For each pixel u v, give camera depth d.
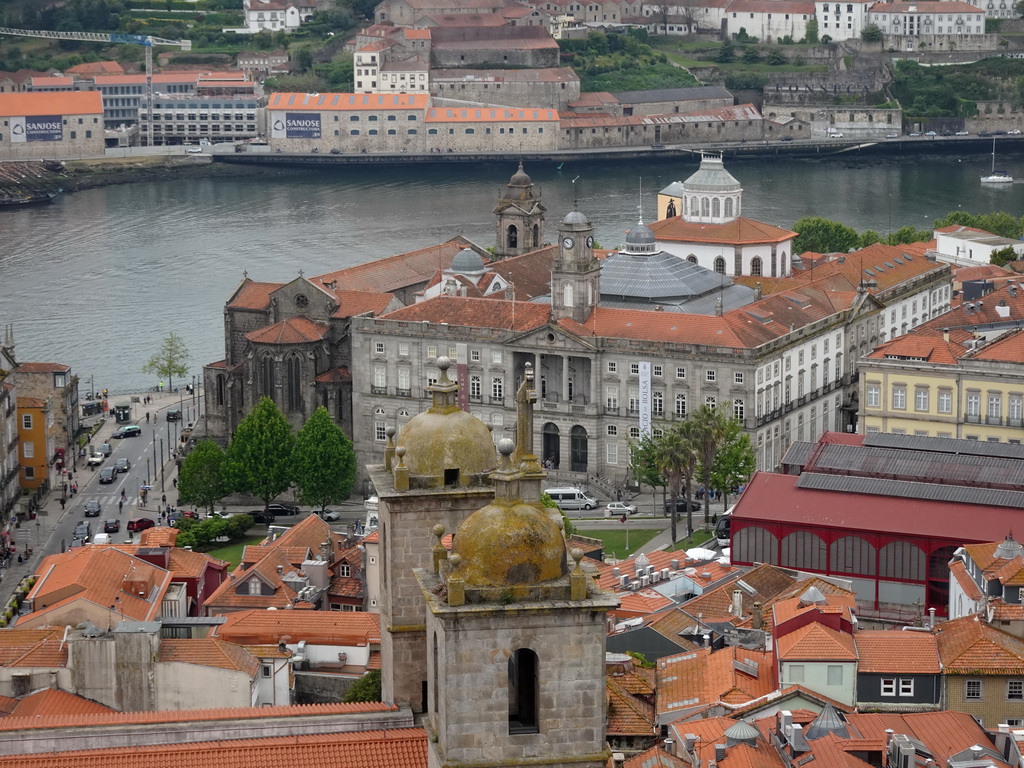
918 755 187.50
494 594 118.25
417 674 152.38
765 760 184.12
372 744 146.12
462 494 149.88
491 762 119.56
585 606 118.12
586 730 119.94
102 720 150.75
